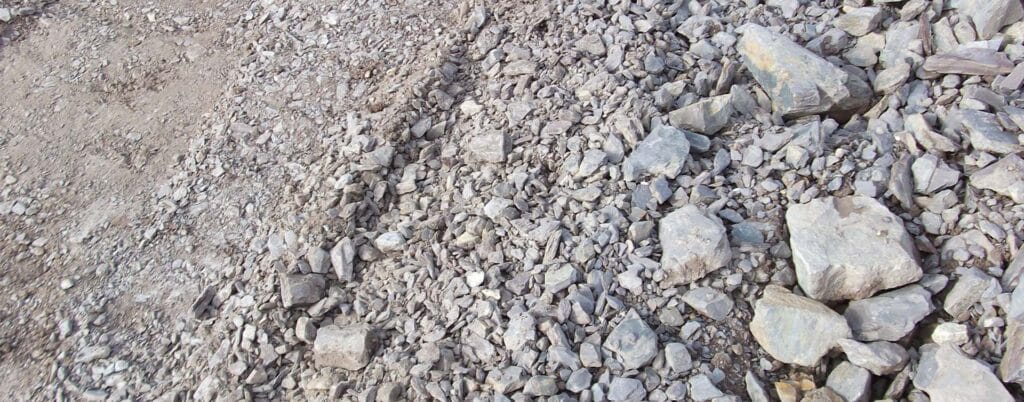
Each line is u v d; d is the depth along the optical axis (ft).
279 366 5.13
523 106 6.04
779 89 5.79
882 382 4.64
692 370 4.61
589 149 5.65
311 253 5.50
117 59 7.36
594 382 4.62
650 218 5.22
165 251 5.84
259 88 6.88
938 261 4.85
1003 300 4.50
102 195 6.25
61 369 5.24
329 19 7.38
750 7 6.57
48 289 5.68
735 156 5.48
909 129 5.41
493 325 4.88
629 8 6.60
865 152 5.32
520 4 7.00
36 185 6.35
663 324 4.83
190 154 6.46
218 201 6.09
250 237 5.81
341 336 4.99
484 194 5.62
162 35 7.58
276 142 6.42
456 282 5.14
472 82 6.60
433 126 6.26
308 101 6.68
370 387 4.78
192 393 5.05
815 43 6.13
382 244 5.49
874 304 4.67
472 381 4.68
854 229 4.82
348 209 5.69
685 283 4.93
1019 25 5.72
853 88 5.80
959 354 4.37
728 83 6.02
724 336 4.77
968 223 4.91
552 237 5.15
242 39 7.44
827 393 4.48
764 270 4.95
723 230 4.89
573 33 6.56
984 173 4.99
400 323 5.09
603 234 5.10
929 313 4.66
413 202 5.80
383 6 7.39
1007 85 5.43
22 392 5.18
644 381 4.59
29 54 7.46
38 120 6.85
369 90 6.66
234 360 5.12
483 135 5.90
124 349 5.32
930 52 5.87
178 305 5.50
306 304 5.31
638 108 5.74
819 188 5.22
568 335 4.79
